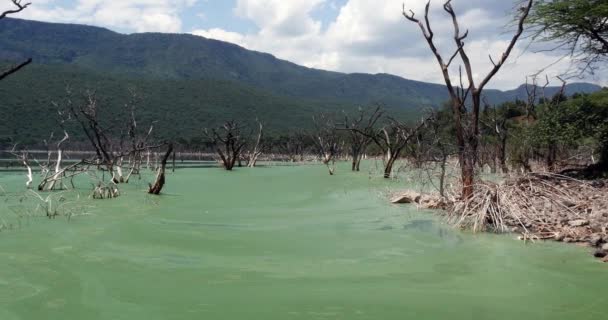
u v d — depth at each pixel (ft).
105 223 36.70
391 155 83.87
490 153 78.38
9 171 108.17
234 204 49.26
